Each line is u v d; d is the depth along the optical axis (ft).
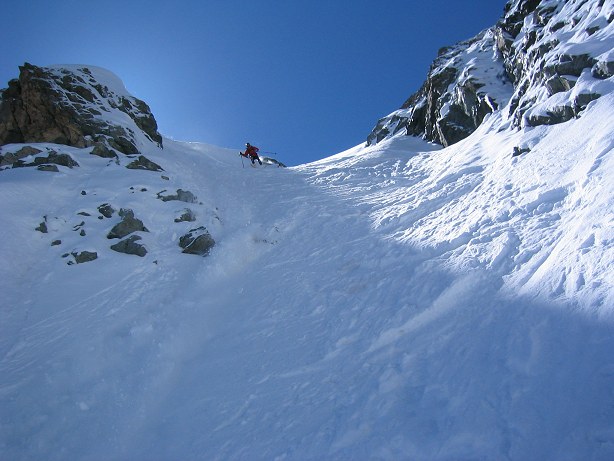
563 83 37.55
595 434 11.27
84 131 53.57
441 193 37.58
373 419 15.38
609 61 32.65
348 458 14.08
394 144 81.61
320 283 28.32
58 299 28.37
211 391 20.57
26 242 32.94
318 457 14.60
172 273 32.96
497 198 29.45
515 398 13.61
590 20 42.63
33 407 20.18
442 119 71.46
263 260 34.78
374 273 27.30
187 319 27.35
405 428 14.34
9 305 27.35
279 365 21.01
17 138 53.62
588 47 36.99
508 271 20.80
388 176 54.85
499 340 16.53
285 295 27.96
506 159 36.60
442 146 72.13
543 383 13.65
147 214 39.68
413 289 23.35
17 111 54.44
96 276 31.07
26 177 41.11
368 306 23.59
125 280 31.17
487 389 14.48
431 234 29.58
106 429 19.21
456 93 71.41
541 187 26.78
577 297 16.17
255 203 47.57
